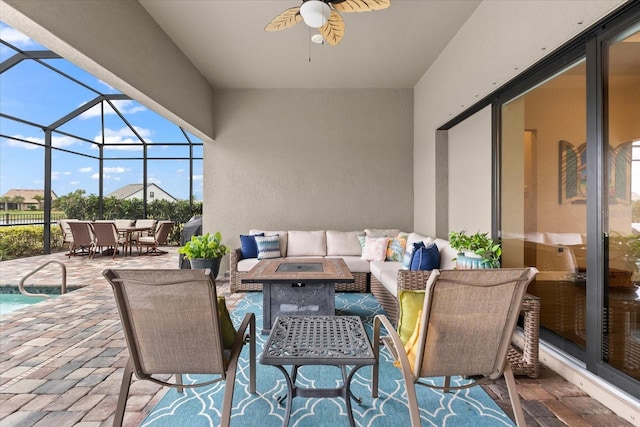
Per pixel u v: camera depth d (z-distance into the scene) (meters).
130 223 8.54
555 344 2.29
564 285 2.24
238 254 4.41
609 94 1.83
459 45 3.60
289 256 4.79
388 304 3.32
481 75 3.12
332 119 5.34
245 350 2.59
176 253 8.14
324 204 5.36
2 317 3.30
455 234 2.72
